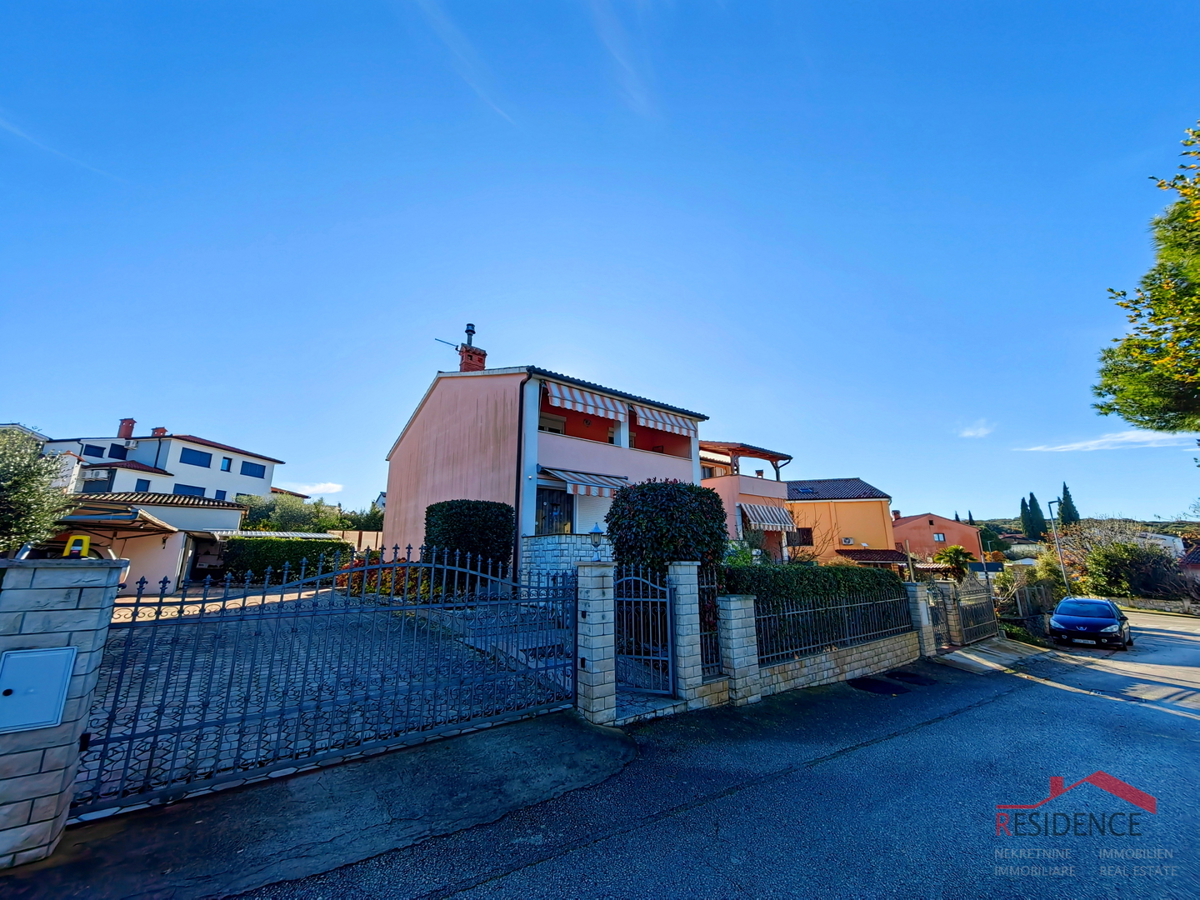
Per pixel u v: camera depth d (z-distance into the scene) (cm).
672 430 2014
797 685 919
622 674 824
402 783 486
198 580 2631
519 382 1683
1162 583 3189
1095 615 1761
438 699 692
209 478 4369
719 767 578
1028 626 1947
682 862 395
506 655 689
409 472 2445
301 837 396
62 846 362
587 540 1438
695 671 772
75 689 374
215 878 345
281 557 2612
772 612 930
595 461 1775
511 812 454
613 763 564
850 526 3684
